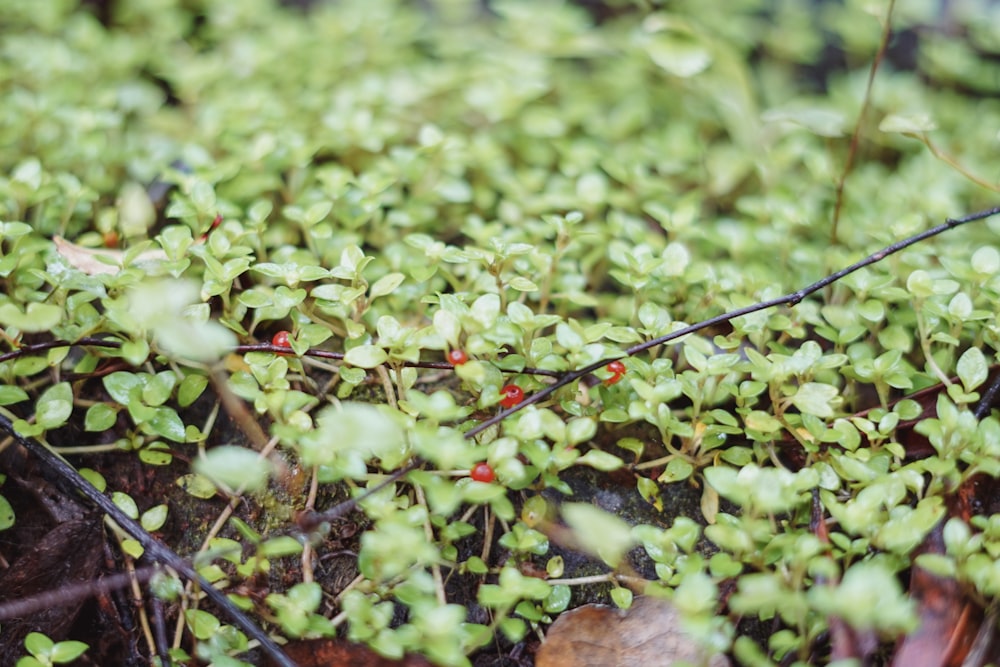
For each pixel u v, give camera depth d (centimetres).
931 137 57
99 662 44
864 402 47
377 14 61
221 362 46
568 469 46
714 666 42
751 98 57
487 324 43
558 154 57
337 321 48
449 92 58
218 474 40
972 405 46
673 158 56
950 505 44
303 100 57
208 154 53
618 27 67
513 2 61
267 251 50
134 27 64
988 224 50
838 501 45
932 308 46
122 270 46
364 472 42
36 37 60
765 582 40
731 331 48
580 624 43
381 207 53
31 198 48
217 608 44
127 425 47
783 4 67
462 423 45
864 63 65
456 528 43
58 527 44
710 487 45
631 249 49
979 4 65
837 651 42
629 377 46
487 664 44
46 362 45
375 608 41
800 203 53
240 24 63
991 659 41
